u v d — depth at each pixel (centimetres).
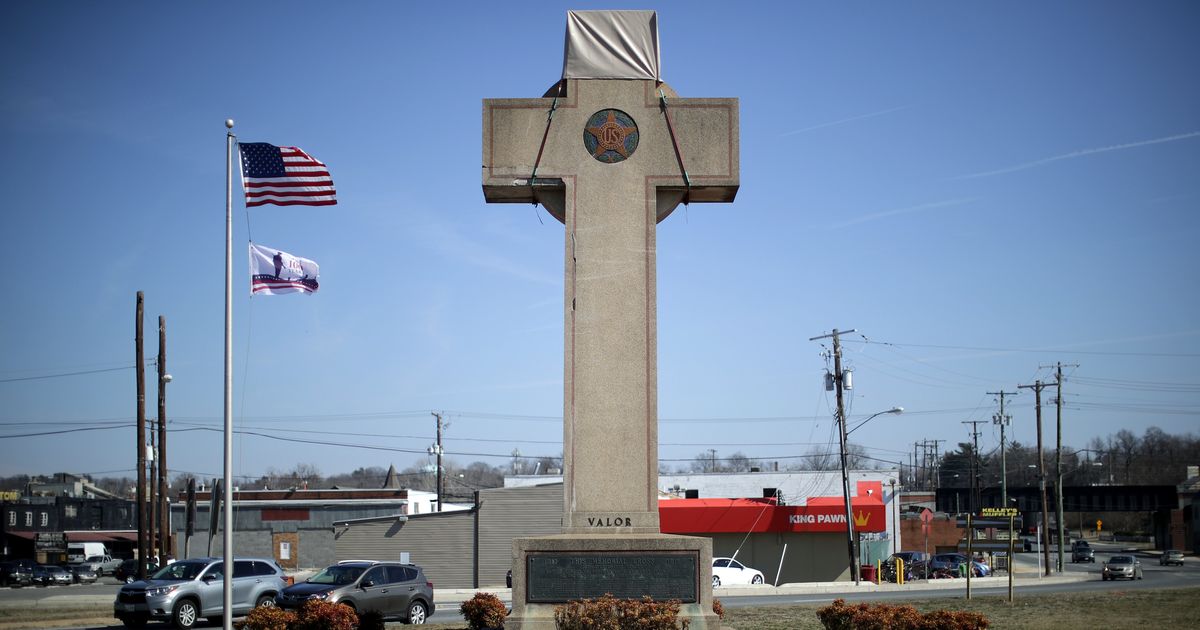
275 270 2433
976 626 1773
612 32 1847
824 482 7225
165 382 4631
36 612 3688
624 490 1705
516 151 1808
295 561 7331
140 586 2880
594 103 1820
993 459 17400
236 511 7362
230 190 2331
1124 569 5972
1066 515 16725
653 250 1778
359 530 5509
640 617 1515
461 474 13425
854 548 5384
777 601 3934
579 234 1780
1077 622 2656
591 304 1756
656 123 1817
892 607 1912
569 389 1733
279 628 1927
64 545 9106
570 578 1612
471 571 5378
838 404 5500
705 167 1806
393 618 2922
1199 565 8631
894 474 7156
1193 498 10669
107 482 16912
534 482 7988
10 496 10900
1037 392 7306
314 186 2406
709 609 1605
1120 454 17725
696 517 5800
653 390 1734
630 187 1797
